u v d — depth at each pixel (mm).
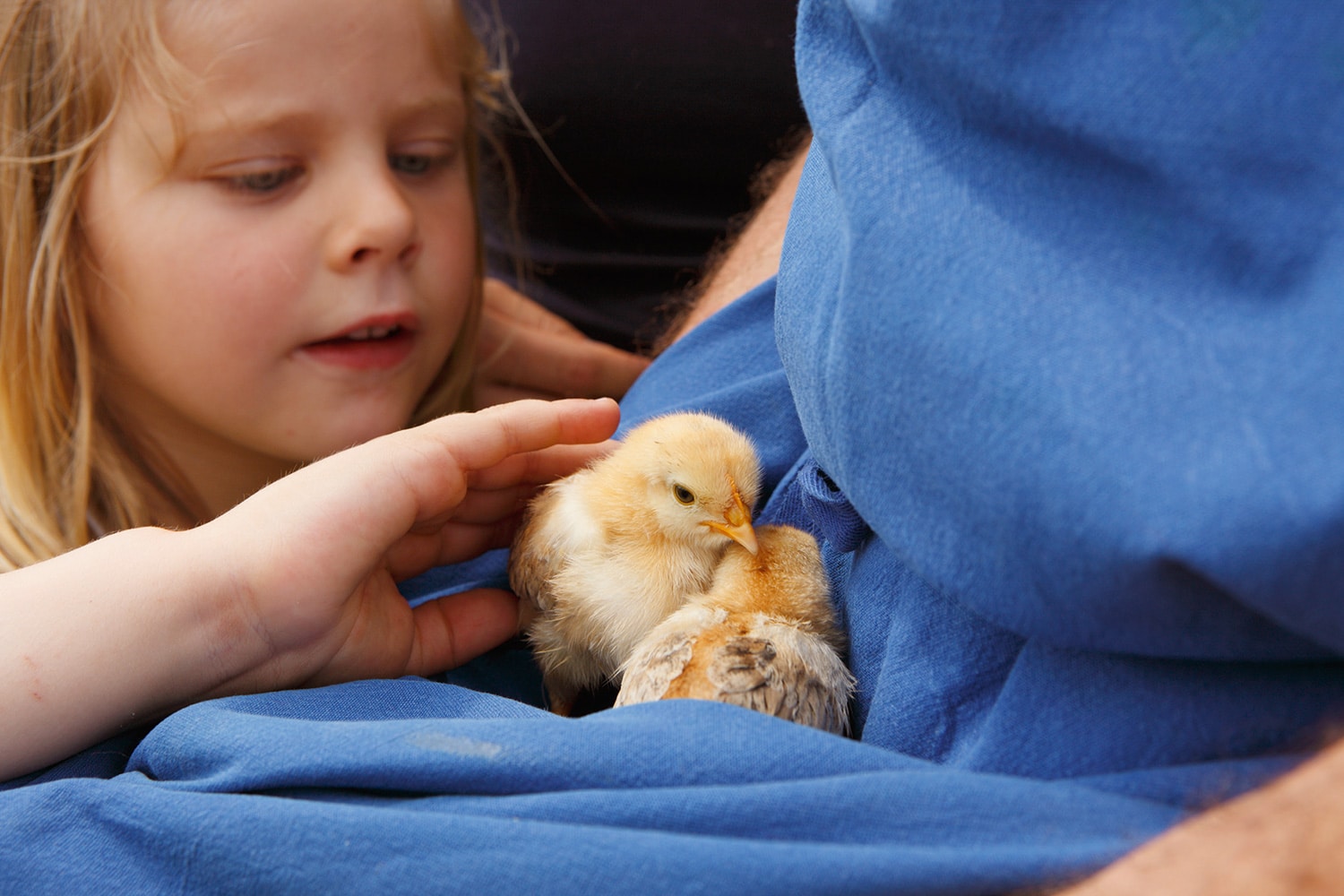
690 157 866
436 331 688
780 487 517
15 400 618
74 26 546
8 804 299
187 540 380
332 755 281
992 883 215
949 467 234
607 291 952
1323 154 186
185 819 270
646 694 358
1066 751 255
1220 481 184
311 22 553
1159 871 191
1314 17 186
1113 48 208
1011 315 221
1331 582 176
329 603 387
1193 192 199
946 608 310
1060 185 224
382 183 598
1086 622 224
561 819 250
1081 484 204
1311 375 180
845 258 259
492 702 346
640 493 519
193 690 373
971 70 229
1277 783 197
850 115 271
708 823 242
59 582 360
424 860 245
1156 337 203
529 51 860
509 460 521
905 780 242
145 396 694
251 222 584
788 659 363
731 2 812
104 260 606
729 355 562
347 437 662
